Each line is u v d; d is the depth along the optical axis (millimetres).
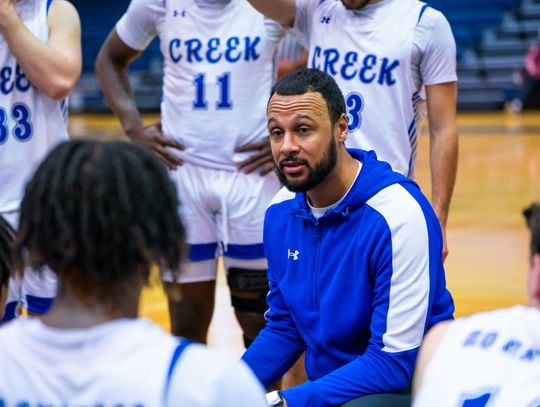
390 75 5961
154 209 2482
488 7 39344
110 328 2418
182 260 2592
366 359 4297
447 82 5977
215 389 2334
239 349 7789
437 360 2580
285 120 4426
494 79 37000
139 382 2336
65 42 5805
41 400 2365
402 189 4496
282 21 6340
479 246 12305
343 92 6086
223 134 6609
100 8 42844
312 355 4664
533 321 2568
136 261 2475
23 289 5715
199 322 6867
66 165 2469
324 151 4430
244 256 6664
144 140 6848
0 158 5715
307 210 4645
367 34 6004
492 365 2502
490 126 31156
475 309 9078
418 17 5930
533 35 38125
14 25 5574
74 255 2436
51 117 5871
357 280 4461
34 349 2412
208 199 6648
